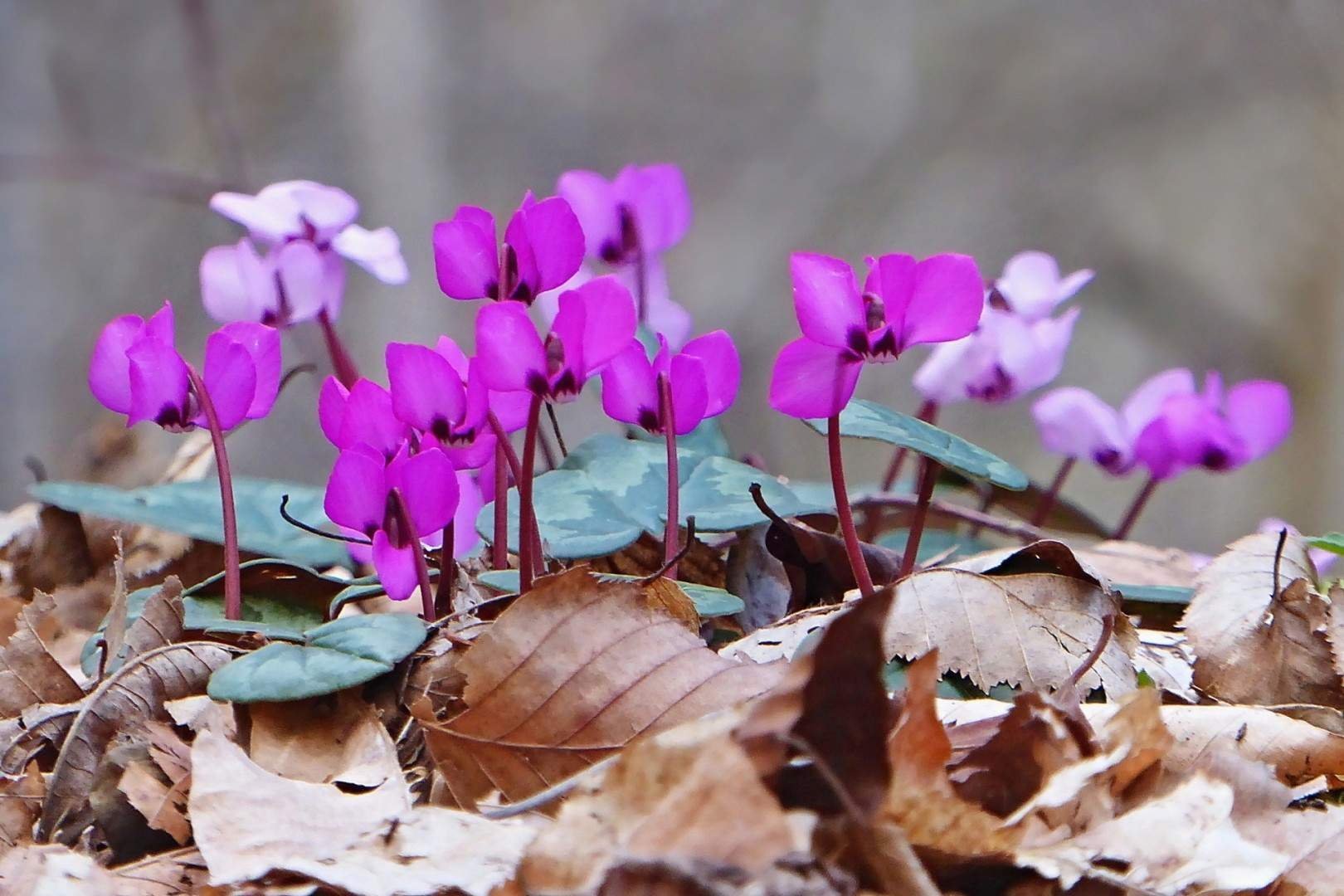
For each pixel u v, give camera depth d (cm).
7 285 311
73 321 317
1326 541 83
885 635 79
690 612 79
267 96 331
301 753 78
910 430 82
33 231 312
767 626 82
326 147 334
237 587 80
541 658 77
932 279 78
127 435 122
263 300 84
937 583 80
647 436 87
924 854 74
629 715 76
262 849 75
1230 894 75
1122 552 89
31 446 310
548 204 80
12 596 89
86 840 77
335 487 78
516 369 78
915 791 74
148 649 79
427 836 75
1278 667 81
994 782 76
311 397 298
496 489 81
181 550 92
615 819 74
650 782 74
